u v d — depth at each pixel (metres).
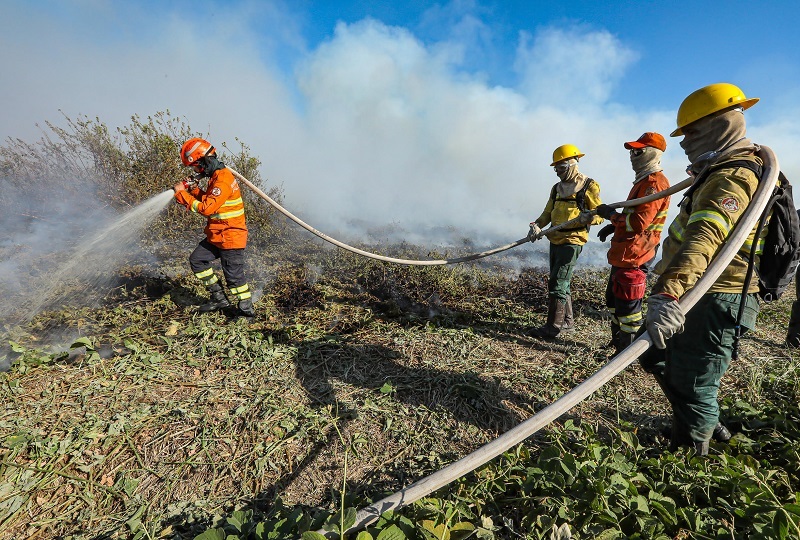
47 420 2.72
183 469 2.43
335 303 4.95
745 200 1.89
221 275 5.61
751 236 2.11
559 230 4.08
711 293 2.19
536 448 2.63
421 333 4.23
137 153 7.07
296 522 1.86
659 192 3.03
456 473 1.80
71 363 3.36
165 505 2.21
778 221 2.01
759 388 3.15
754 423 2.74
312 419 2.85
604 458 2.34
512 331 4.45
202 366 3.44
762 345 4.17
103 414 2.81
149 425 2.73
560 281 4.12
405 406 3.06
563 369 3.62
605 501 1.93
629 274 3.38
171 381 3.21
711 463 2.31
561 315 4.19
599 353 3.93
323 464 2.50
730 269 2.15
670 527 1.94
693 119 2.17
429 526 1.74
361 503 2.18
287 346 3.79
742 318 2.17
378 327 4.33
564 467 2.16
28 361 3.29
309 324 4.35
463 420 2.93
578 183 4.04
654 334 1.78
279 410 2.92
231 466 2.46
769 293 2.11
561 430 2.77
